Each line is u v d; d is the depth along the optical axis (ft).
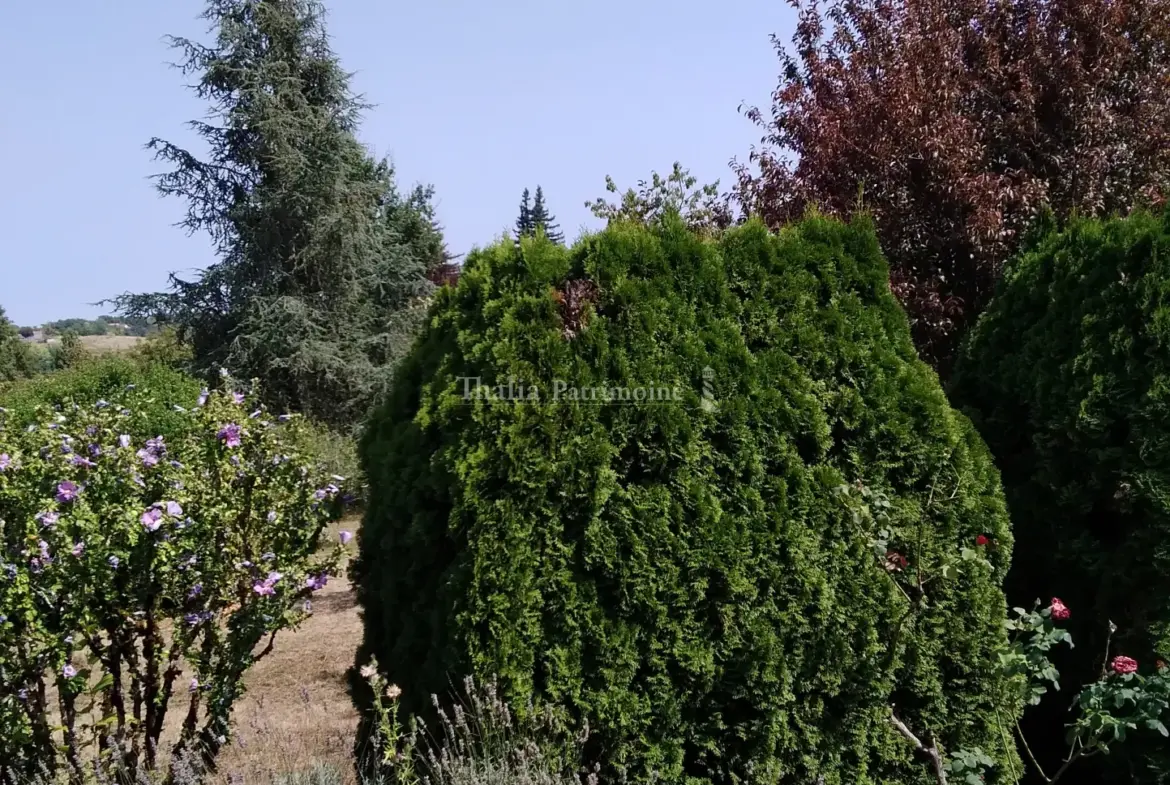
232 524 10.93
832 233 10.75
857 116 18.81
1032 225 14.35
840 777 9.49
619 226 10.33
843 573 9.52
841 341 10.22
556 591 8.84
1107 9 17.53
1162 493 10.53
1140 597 10.92
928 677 9.87
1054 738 12.12
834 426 10.09
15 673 9.37
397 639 10.07
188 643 10.54
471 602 8.65
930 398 10.32
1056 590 11.98
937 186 17.48
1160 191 17.48
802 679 9.26
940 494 10.16
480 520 8.77
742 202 22.31
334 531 27.27
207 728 11.03
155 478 10.44
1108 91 18.24
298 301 59.06
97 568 9.56
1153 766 10.57
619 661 8.77
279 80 61.26
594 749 8.91
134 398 25.11
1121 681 9.87
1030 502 12.05
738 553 9.07
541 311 9.51
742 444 9.41
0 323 94.79
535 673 8.79
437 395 9.66
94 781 10.09
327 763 11.08
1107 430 11.07
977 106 18.79
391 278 66.39
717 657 9.05
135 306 61.00
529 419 9.02
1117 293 11.27
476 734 8.45
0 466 9.66
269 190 60.54
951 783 9.88
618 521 8.96
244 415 11.78
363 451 11.66
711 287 9.98
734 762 9.12
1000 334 13.00
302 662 18.70
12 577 9.12
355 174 65.00
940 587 10.00
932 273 17.99
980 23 19.52
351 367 59.16
